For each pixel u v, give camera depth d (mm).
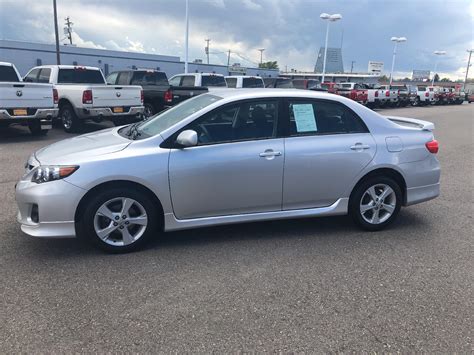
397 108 32125
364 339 2988
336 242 4664
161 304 3338
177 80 17703
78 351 2771
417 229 5145
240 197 4418
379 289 3674
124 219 4156
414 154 4949
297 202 4648
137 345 2844
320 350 2854
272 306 3355
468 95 49250
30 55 41594
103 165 3980
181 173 4164
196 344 2871
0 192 6098
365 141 4762
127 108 12195
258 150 4379
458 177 8172
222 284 3678
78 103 11633
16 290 3492
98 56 45906
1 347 2789
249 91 4691
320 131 4672
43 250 4258
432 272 4020
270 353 2809
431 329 3129
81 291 3500
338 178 4695
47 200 3883
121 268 3920
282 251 4387
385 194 4934
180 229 4355
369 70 64500
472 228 5227
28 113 10383
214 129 4344
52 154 4219
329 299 3484
